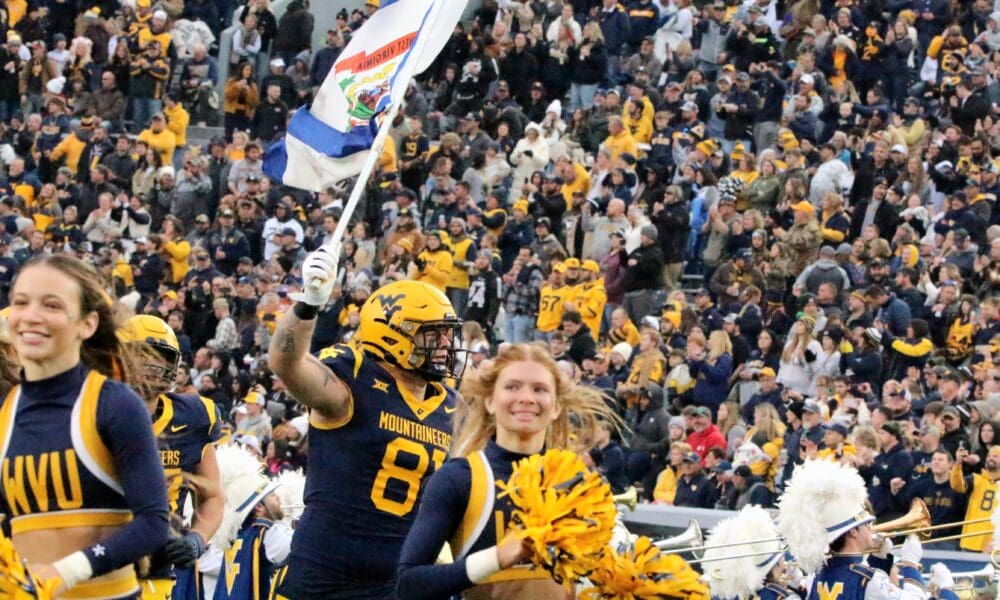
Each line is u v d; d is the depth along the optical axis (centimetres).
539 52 3131
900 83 2998
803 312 2138
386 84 1020
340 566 874
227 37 3325
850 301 2167
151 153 2928
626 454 1991
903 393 1783
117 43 3170
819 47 3002
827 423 1797
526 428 697
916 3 3134
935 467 1647
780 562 1100
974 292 2312
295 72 3209
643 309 2445
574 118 2952
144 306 2605
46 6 3356
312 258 826
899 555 1191
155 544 625
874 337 2073
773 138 2881
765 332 2167
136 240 2722
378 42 1026
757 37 3061
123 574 656
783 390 2017
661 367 2125
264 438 2052
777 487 1794
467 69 3081
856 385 1986
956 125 2753
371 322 880
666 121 2853
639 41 3188
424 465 882
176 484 899
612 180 2672
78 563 612
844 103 2859
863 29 3041
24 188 2952
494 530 690
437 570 652
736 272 2347
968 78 2766
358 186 879
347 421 872
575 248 2605
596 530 631
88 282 641
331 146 1036
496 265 2481
